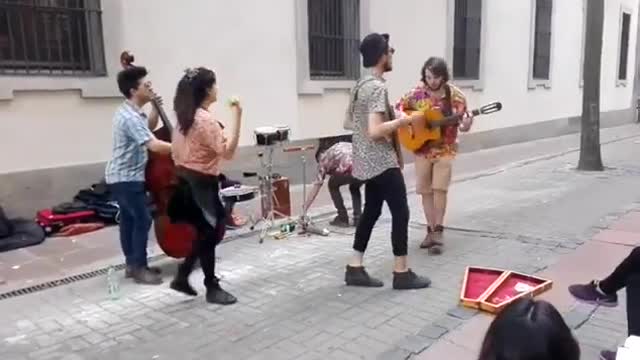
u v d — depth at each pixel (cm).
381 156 394
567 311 363
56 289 430
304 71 834
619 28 1830
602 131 1695
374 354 318
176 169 391
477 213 647
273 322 364
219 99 733
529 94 1397
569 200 704
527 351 119
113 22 624
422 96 484
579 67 1605
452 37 1107
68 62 614
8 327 364
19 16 575
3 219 535
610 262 458
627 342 192
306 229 572
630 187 782
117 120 417
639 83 2039
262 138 571
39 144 588
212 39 719
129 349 332
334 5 895
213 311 383
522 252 494
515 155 1153
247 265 478
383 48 389
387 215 644
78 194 612
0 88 552
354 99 398
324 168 583
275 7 784
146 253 447
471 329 346
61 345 339
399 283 412
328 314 374
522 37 1340
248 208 676
